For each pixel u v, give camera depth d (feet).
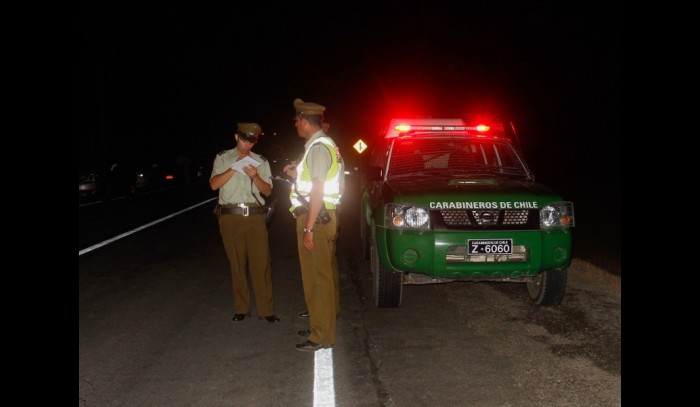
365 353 16.83
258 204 19.44
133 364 16.11
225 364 16.14
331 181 16.87
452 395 14.01
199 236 39.52
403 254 19.04
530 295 21.72
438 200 19.17
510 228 18.92
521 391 14.16
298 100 16.79
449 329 18.83
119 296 23.24
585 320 19.25
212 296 23.36
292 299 22.86
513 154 23.59
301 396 14.10
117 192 73.92
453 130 27.02
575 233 40.16
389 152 23.72
